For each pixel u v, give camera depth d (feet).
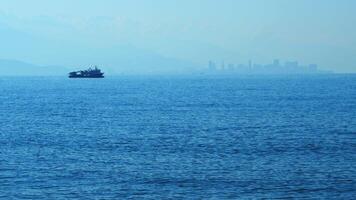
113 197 414.62
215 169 504.84
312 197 414.41
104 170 503.61
